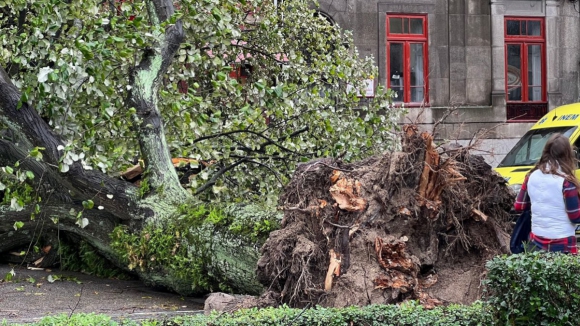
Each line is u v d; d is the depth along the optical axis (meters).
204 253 8.52
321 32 14.05
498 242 7.31
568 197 7.21
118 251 9.60
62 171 8.80
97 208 9.98
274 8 13.01
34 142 9.12
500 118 24.33
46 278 10.53
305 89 11.46
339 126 11.32
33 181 9.65
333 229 7.05
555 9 25.02
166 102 10.18
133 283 10.33
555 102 25.03
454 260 7.29
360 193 7.14
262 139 11.43
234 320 6.11
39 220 10.23
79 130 9.68
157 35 9.86
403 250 6.92
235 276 8.26
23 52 9.34
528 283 5.60
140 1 11.07
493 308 5.84
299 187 7.29
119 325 6.24
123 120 9.98
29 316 7.80
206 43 11.38
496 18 24.52
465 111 24.00
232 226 8.29
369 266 6.93
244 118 10.80
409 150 7.19
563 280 5.63
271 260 7.14
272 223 8.02
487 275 6.01
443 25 24.31
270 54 12.54
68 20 10.70
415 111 23.62
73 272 11.15
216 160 10.86
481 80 24.45
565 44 25.17
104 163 9.16
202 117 9.88
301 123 11.46
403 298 6.89
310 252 7.00
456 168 7.23
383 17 23.77
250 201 10.77
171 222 9.04
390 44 24.03
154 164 9.61
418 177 7.12
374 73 12.85
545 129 15.09
